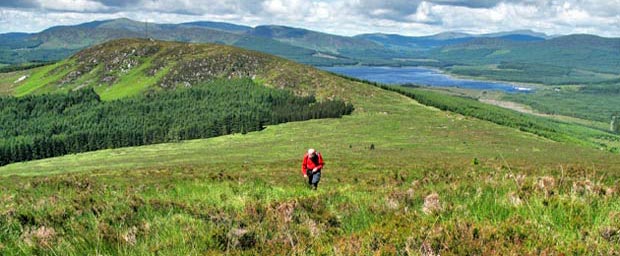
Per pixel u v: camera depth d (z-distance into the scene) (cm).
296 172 3581
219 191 1223
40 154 16925
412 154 12325
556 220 544
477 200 673
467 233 475
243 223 631
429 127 19100
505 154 12231
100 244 540
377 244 470
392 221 555
